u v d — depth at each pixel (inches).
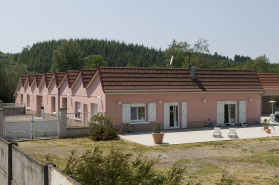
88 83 1119.6
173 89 1113.4
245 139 928.9
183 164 621.0
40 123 928.3
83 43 6722.4
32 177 355.3
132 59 6161.4
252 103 1251.2
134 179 327.6
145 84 1083.3
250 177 527.2
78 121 1173.1
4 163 486.6
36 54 5866.1
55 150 751.7
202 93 1167.0
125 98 1045.8
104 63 4517.7
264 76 1704.0
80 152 725.9
